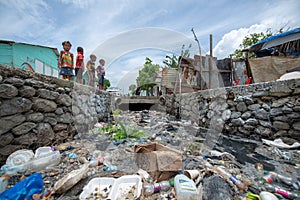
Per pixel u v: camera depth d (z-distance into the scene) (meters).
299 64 4.49
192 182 1.42
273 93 2.95
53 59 9.43
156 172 1.61
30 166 1.71
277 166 2.01
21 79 2.03
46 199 1.30
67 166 1.92
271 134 2.96
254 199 1.32
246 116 3.41
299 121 2.59
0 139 1.79
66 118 3.01
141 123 5.02
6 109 1.85
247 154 2.42
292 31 4.86
